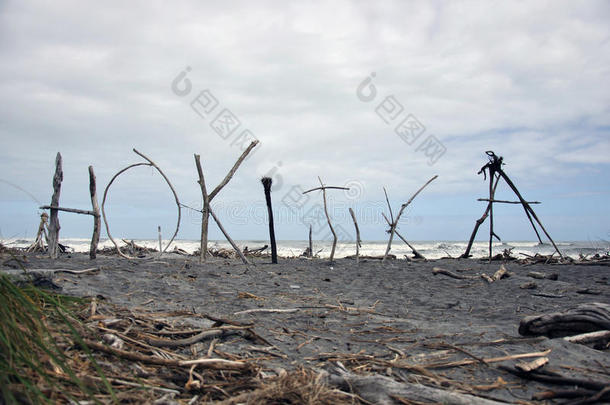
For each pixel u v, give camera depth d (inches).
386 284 359.3
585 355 150.5
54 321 131.6
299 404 107.7
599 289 335.6
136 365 121.7
